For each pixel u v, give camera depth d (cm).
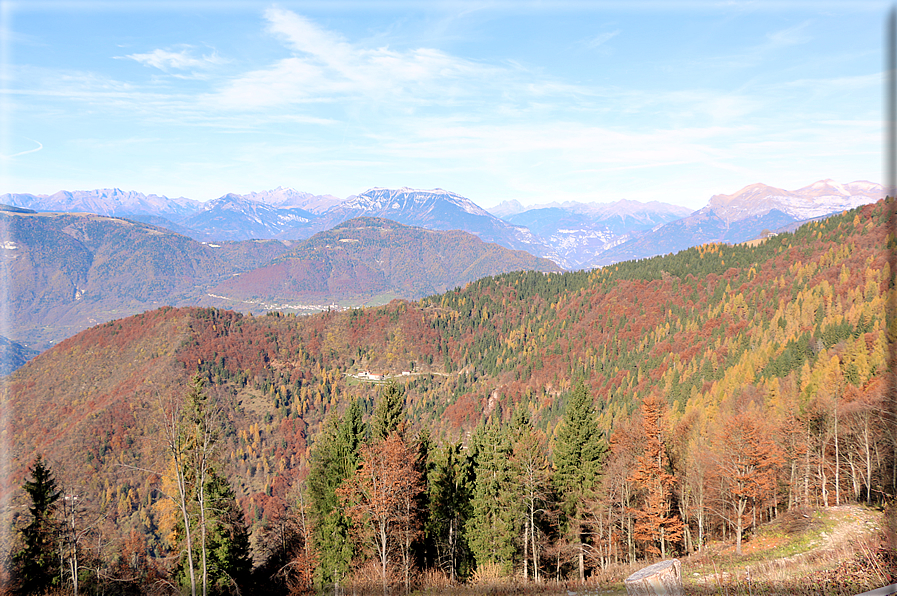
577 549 4522
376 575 3669
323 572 4359
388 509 3575
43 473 4562
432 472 4650
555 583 3606
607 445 5300
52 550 4394
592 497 4716
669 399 14612
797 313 16300
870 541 2084
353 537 3975
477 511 4403
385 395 4522
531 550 4434
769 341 15538
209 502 3797
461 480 4809
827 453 5700
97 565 4681
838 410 5522
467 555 4641
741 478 4541
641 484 4681
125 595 4675
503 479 4378
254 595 5019
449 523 4666
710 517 5356
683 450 6106
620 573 3903
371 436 4388
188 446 3356
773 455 4925
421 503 4322
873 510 3547
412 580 3872
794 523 3753
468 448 5334
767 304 18900
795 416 6344
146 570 5206
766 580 1986
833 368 8981
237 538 4553
